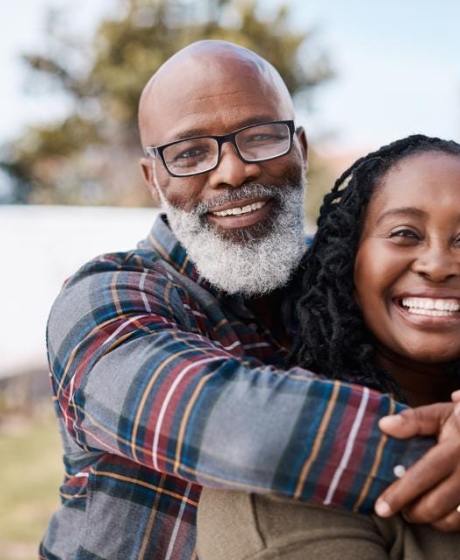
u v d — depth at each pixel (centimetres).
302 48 1600
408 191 145
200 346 143
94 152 1684
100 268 173
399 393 148
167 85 194
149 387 136
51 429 651
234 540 126
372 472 121
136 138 1656
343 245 151
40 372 717
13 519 441
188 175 189
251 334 185
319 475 121
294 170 194
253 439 123
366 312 149
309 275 161
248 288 184
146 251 191
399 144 153
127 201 1689
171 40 1588
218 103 189
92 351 151
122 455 145
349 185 155
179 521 152
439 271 141
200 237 188
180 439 129
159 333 147
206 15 1609
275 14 1608
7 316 737
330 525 123
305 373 132
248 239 186
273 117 193
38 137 1655
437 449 120
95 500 157
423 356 144
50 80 1644
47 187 1705
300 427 122
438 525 122
